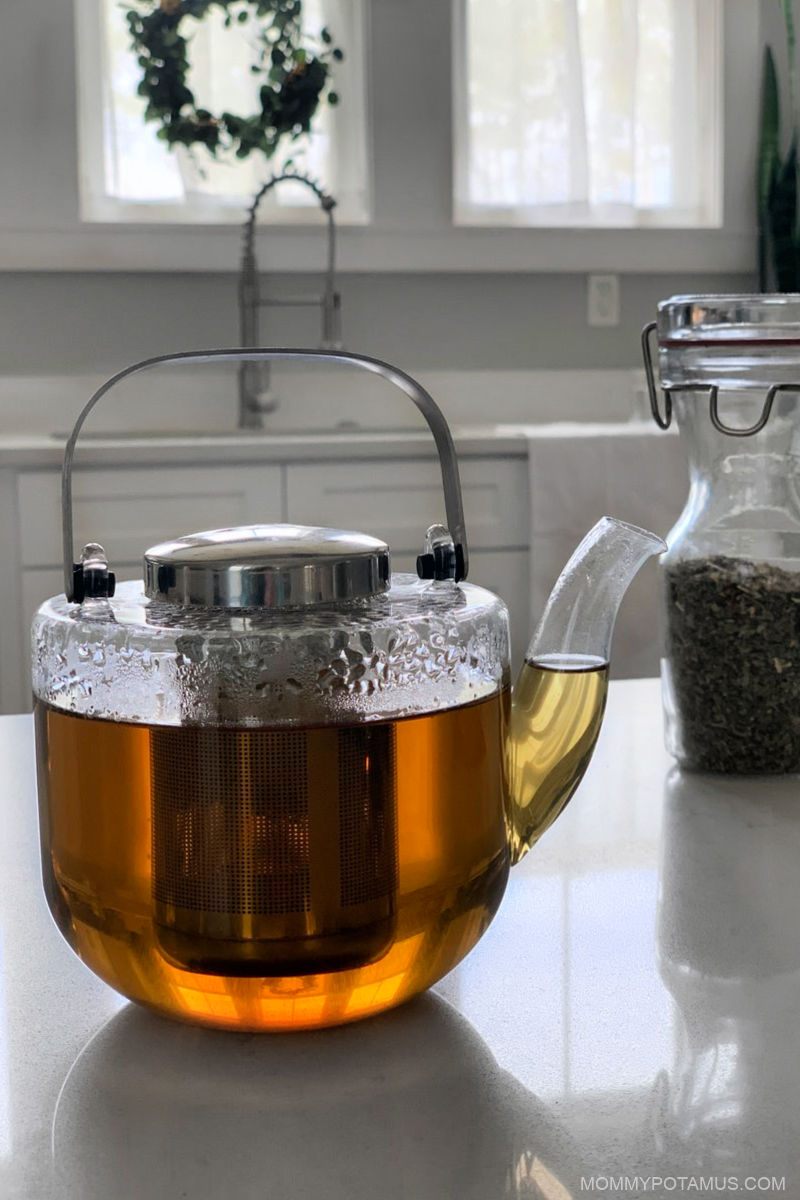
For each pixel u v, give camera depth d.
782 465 0.87
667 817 0.76
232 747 0.45
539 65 3.08
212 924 0.46
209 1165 0.40
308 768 0.45
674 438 2.57
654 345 3.25
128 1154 0.41
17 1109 0.44
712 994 0.52
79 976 0.56
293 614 0.48
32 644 0.52
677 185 3.27
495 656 0.52
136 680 0.46
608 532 0.62
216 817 0.45
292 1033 0.49
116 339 3.03
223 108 2.95
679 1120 0.42
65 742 0.49
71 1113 0.43
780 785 0.83
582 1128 0.41
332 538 0.52
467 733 0.49
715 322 0.84
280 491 2.49
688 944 0.57
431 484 2.54
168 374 3.05
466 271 3.13
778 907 0.61
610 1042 0.48
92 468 2.41
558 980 0.53
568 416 3.23
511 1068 0.46
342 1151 0.40
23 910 0.63
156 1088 0.45
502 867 0.53
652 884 0.64
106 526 2.43
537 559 2.55
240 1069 0.47
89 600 0.53
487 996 0.52
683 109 3.23
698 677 0.86
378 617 0.48
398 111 3.04
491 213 3.16
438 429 0.57
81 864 0.49
